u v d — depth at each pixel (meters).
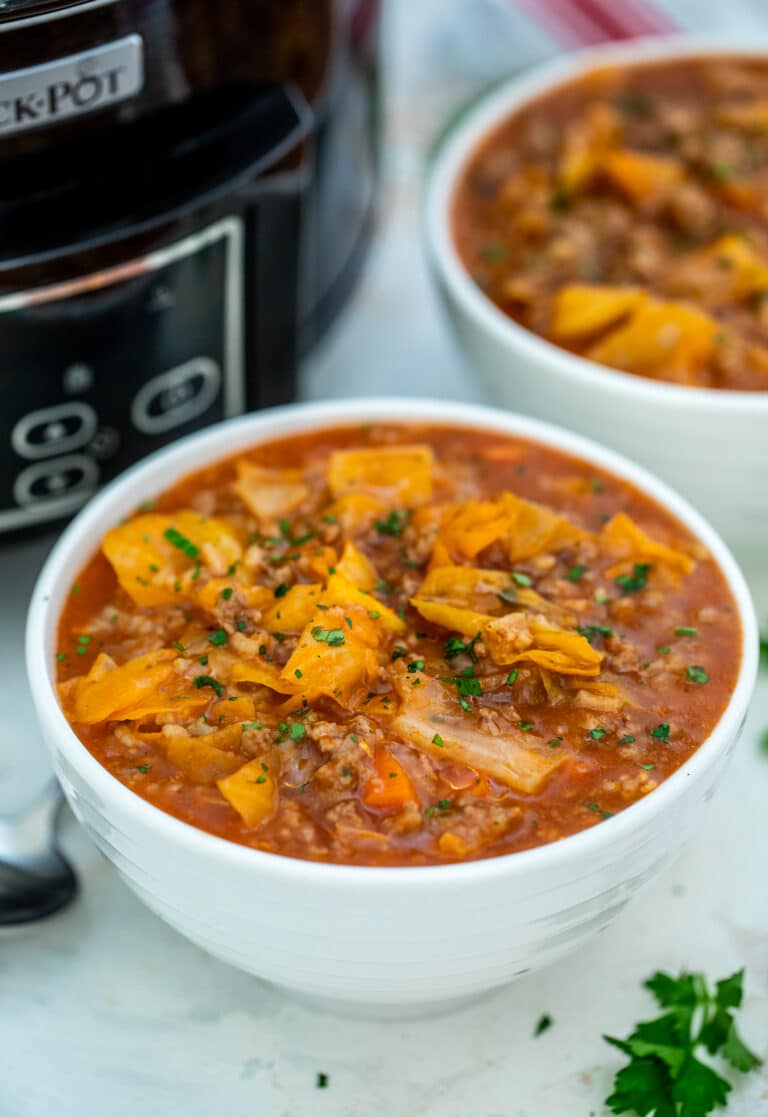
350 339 0.71
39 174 0.52
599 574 0.51
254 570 0.51
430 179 0.66
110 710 0.48
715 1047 0.50
